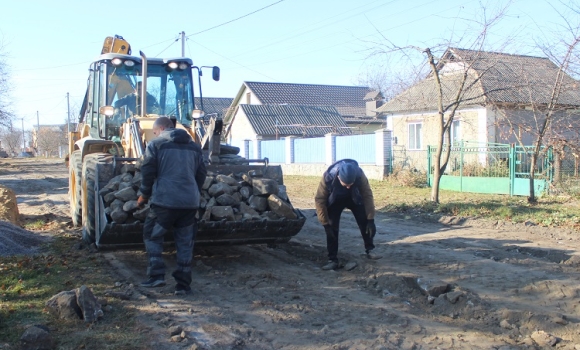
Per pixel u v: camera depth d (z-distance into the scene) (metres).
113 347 4.27
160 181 5.62
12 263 6.76
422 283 6.00
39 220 10.69
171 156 5.64
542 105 13.15
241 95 42.94
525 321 5.03
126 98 9.27
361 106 42.88
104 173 6.95
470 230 9.68
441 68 13.84
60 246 8.02
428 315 5.30
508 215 10.67
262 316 5.11
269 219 6.86
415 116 22.30
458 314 5.32
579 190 13.60
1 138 75.19
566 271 6.70
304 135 34.88
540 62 13.64
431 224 10.50
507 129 17.38
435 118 21.44
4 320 4.71
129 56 9.18
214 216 6.62
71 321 4.77
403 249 7.98
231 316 5.09
